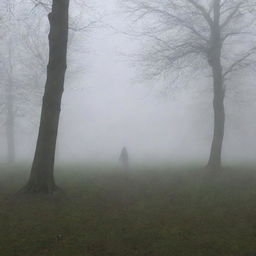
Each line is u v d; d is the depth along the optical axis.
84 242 7.14
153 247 6.92
